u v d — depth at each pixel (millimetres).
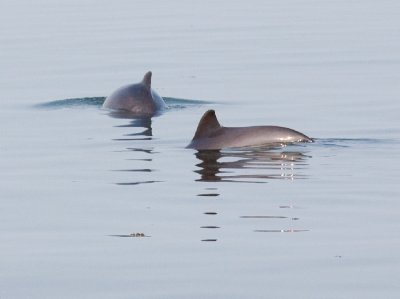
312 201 62219
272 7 191875
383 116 91000
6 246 54562
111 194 65125
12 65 130250
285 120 90812
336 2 199875
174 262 51125
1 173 72000
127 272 49750
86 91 111625
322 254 51844
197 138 78312
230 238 55031
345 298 45656
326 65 125938
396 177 67688
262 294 46375
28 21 173875
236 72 121875
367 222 57531
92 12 184875
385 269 49281
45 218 60031
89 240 55312
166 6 194125
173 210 60938
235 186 65938
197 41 149125
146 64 130125
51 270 50281
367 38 150000
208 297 46125
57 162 75062
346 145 77250
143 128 88250
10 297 46562
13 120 93812
